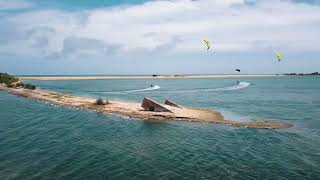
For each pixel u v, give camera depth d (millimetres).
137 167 22078
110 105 52250
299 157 24859
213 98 74062
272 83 173250
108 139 30172
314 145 28594
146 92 93250
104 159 23750
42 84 144625
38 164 22203
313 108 55844
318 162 23609
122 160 23609
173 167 22203
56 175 20172
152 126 36844
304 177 20578
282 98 74875
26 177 19688
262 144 28875
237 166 22594
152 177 20219
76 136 31125
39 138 29906
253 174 21031
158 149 26859
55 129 34281
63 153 25062
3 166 21609
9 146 26766
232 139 30766
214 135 32406
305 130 35406
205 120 40406
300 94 88188
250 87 126688
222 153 25812
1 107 51656
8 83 110500
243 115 46844
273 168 22203
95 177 20031
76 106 52344
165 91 98438
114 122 38969
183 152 26031
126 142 29125
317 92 96375
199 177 20359
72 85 138000
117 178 19938
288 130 35344
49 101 59469
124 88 115500
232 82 184125
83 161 23156
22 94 73125
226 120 40969
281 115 47094
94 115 43875
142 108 48406
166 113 43938
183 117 41562
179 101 66500
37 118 41000
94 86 129250
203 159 24141
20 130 33312
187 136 31938
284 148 27516
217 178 20234
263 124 38344
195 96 79562
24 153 24797
